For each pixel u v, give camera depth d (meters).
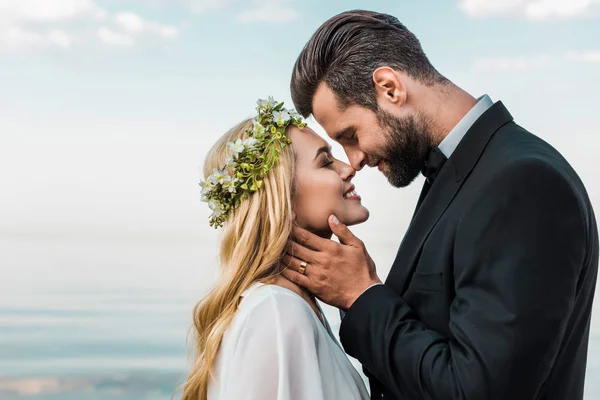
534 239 1.81
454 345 1.85
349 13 2.25
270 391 1.97
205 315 2.22
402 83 2.16
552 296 1.79
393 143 2.19
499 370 1.76
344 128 2.26
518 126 2.08
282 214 2.17
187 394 2.20
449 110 2.15
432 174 2.16
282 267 2.19
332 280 2.11
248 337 2.03
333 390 2.04
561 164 1.92
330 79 2.23
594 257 1.99
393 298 2.03
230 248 2.25
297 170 2.22
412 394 1.92
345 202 2.25
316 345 2.07
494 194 1.88
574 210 1.84
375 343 1.98
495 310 1.80
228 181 2.21
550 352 1.79
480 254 1.85
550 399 1.95
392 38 2.19
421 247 2.05
